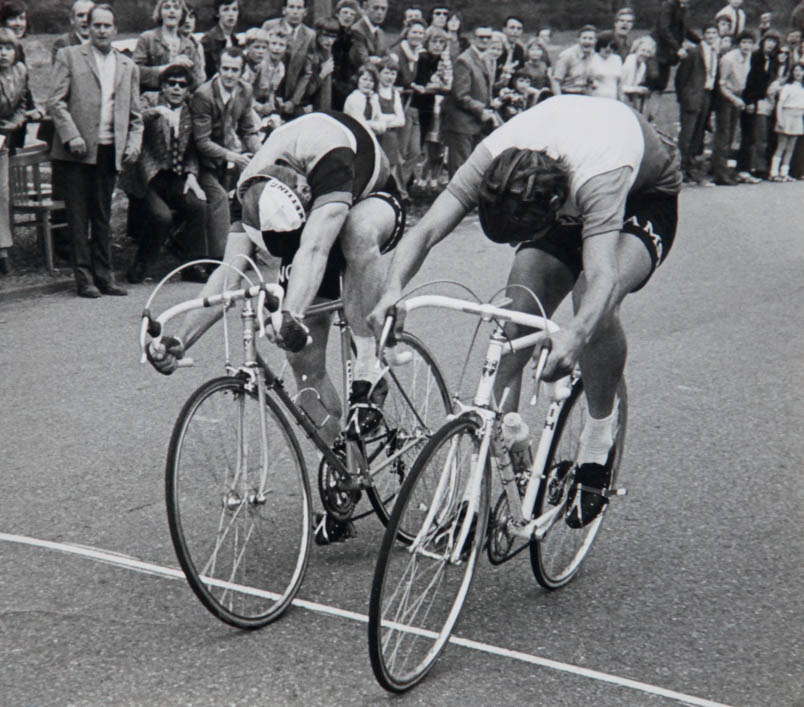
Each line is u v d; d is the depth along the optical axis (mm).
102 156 8531
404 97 12688
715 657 3686
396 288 3562
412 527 3447
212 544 3740
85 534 4547
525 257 3988
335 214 4012
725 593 4156
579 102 3803
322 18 11195
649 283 9828
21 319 8070
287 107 11031
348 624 3850
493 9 17047
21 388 6500
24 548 4402
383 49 12109
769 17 16984
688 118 16219
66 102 8398
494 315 3389
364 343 4270
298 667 3561
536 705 3373
